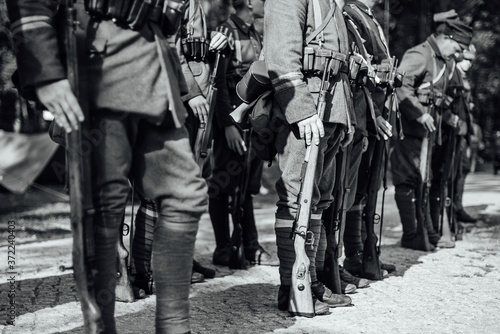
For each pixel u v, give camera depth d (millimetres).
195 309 3410
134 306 3465
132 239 3514
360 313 3336
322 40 3293
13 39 2111
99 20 2199
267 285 4055
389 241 6086
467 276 4336
